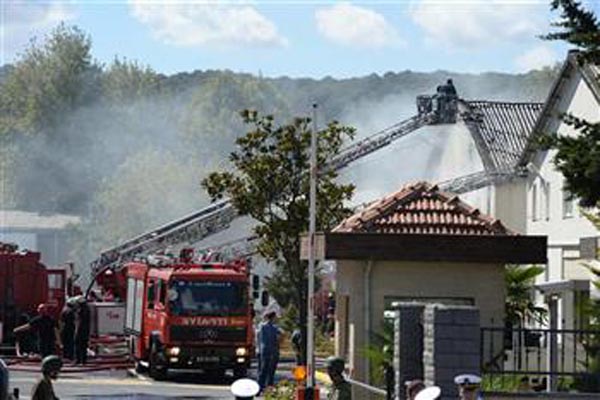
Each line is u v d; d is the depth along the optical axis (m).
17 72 158.00
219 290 47.22
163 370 47.12
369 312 29.78
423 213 30.91
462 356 20.12
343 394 21.67
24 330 52.97
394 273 29.86
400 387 21.45
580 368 26.48
